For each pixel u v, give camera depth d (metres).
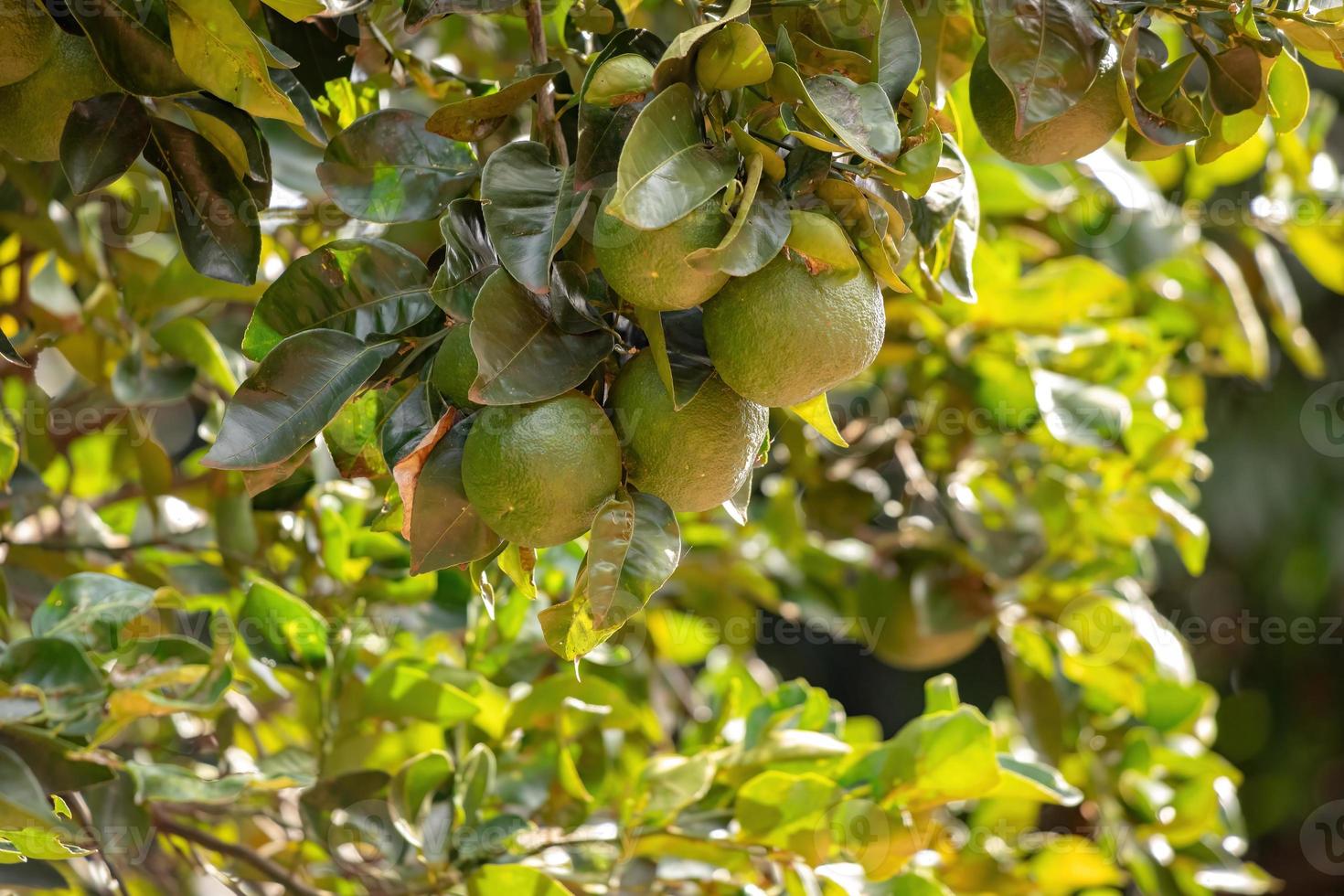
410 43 2.05
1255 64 1.67
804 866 1.96
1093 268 2.24
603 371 1.62
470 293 1.62
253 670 2.11
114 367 2.18
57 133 1.71
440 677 2.07
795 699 2.09
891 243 1.59
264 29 1.80
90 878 2.01
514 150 1.62
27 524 2.41
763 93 1.60
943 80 1.81
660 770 1.99
